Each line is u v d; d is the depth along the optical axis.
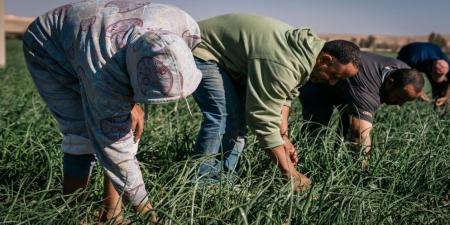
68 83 2.88
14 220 2.94
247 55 3.42
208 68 3.66
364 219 3.27
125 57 2.45
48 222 2.88
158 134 4.70
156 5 2.66
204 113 3.79
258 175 4.08
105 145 2.67
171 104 6.40
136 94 2.39
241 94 3.88
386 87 4.24
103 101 2.53
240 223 2.90
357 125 4.29
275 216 3.12
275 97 3.36
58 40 2.75
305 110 4.91
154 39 2.30
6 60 17.91
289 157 3.73
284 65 3.28
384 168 4.09
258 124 3.45
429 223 3.32
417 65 6.28
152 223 2.81
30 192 3.53
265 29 3.41
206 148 3.80
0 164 3.96
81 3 2.73
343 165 3.97
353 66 3.40
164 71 2.28
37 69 2.93
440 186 3.98
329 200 3.41
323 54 3.40
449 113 6.13
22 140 4.36
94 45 2.52
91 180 3.69
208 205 3.39
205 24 3.70
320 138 4.43
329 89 4.70
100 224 3.11
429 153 4.18
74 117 2.99
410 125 5.18
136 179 2.77
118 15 2.58
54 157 3.94
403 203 3.56
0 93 7.85
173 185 3.39
